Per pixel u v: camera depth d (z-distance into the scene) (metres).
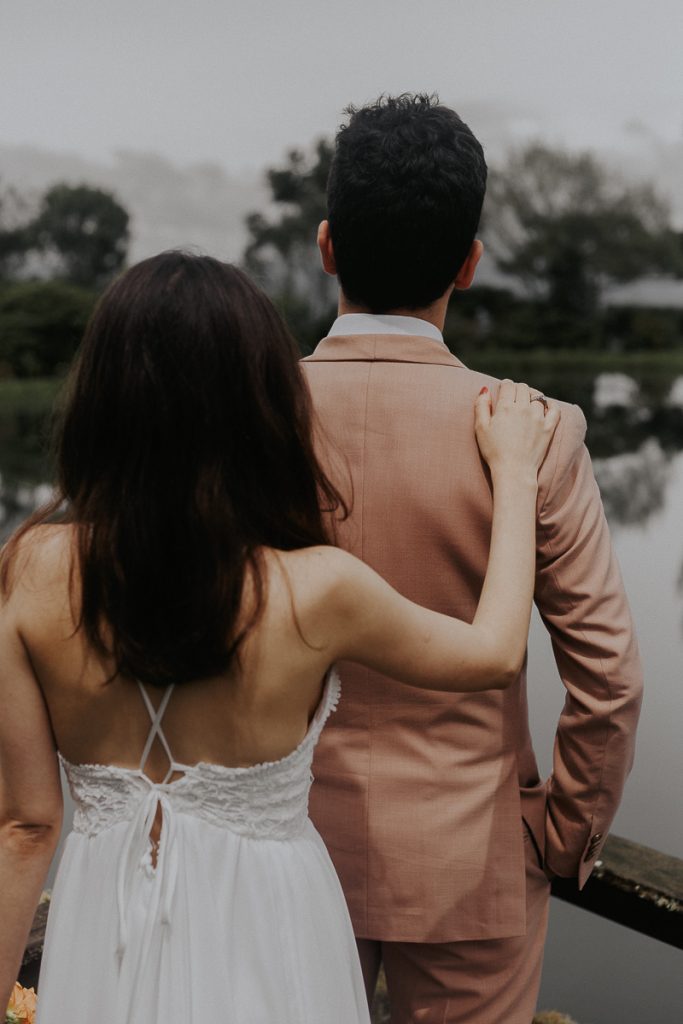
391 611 0.91
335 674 0.95
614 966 2.32
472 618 1.17
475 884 1.17
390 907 1.17
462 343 52.97
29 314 43.56
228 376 0.84
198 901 0.90
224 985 0.90
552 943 2.44
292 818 0.95
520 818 1.21
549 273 52.78
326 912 0.98
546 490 1.13
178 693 0.89
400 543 1.15
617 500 15.18
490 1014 1.23
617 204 52.41
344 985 0.98
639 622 7.53
